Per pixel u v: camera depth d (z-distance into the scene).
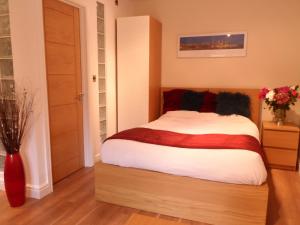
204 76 4.23
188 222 2.22
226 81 4.12
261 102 3.93
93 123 3.51
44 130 2.60
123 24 3.97
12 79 2.53
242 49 3.95
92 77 3.42
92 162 3.51
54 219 2.24
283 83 3.84
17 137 2.37
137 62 3.98
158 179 2.31
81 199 2.60
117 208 2.44
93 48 3.40
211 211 2.18
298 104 3.73
